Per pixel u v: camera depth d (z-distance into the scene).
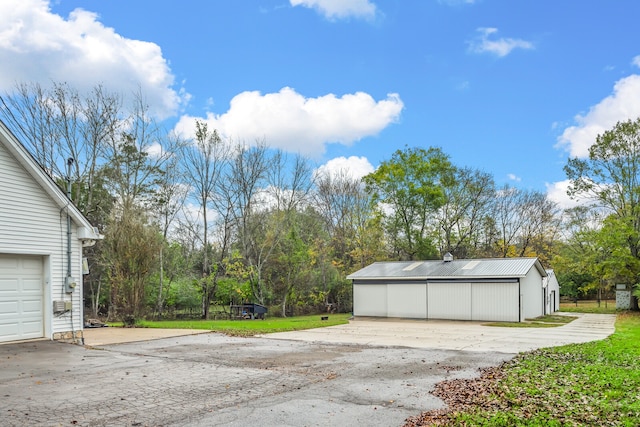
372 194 40.22
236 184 33.16
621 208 31.86
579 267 34.62
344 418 5.87
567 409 6.14
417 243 39.28
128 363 9.79
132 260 19.64
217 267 31.69
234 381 8.02
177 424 5.56
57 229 13.23
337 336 16.27
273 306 33.78
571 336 16.45
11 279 12.21
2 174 11.84
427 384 7.93
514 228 46.59
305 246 35.00
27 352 10.98
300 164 47.44
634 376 8.12
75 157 27.92
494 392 7.24
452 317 24.78
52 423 5.55
